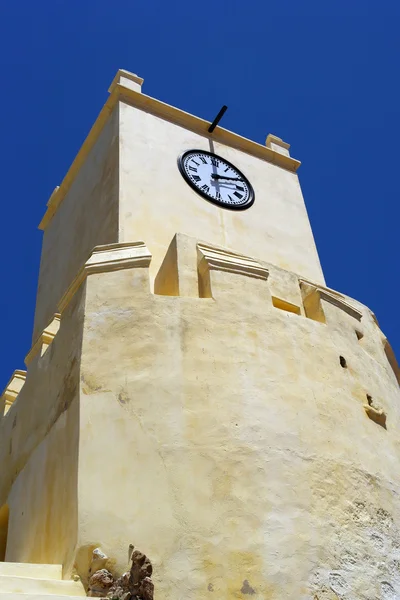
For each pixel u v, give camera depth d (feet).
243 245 46.73
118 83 50.83
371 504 31.30
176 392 30.35
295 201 53.78
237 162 53.11
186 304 33.55
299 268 48.37
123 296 33.73
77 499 26.91
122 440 28.78
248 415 30.55
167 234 43.37
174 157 48.88
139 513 26.81
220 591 25.48
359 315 40.96
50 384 35.27
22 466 36.29
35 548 30.45
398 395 40.14
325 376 34.58
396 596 28.96
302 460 30.37
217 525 26.99
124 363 31.27
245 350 32.83
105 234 43.70
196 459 28.53
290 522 28.14
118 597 23.99
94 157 51.29
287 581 26.50
